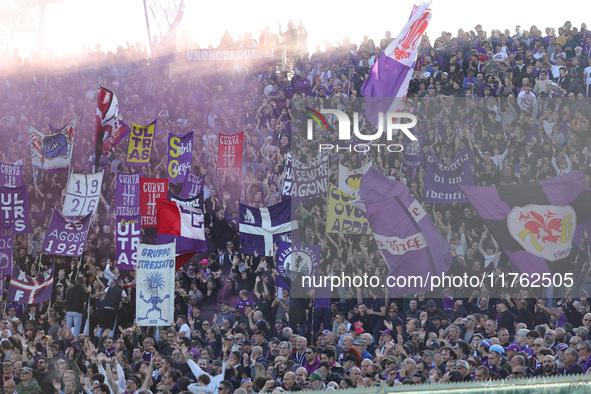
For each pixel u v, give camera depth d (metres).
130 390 17.12
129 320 23.80
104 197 31.19
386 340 17.48
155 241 27.28
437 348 16.61
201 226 23.61
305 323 22.33
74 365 19.22
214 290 24.75
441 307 22.25
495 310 22.31
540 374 15.10
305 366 16.62
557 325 21.16
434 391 9.73
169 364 17.38
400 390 9.78
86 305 24.23
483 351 16.31
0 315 24.48
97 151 29.11
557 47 32.88
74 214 25.80
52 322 23.34
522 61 31.42
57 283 25.88
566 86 31.19
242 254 25.02
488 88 29.59
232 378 17.00
